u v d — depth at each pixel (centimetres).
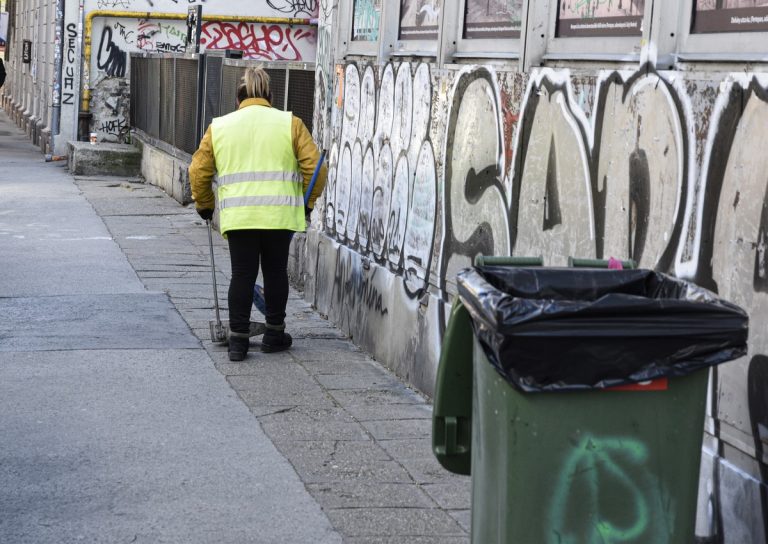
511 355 457
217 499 714
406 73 1068
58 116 3331
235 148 1074
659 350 461
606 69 711
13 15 5912
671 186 632
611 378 462
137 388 974
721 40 608
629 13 703
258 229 1066
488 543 496
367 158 1187
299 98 1506
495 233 867
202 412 909
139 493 721
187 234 1975
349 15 1276
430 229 1001
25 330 1192
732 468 584
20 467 765
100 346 1125
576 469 467
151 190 2656
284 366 1077
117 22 3253
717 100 592
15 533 650
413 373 1018
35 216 2141
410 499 723
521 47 828
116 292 1423
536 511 469
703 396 471
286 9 3281
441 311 958
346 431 871
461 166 934
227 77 2005
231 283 1092
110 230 1989
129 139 3238
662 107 642
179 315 1291
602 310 455
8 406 909
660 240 643
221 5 3238
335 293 1279
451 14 975
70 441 823
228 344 1123
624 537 472
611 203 696
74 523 669
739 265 573
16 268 1577
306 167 1079
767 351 554
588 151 724
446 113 969
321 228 1367
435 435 551
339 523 679
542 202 789
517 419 466
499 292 472
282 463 788
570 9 785
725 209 585
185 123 2444
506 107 850
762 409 559
